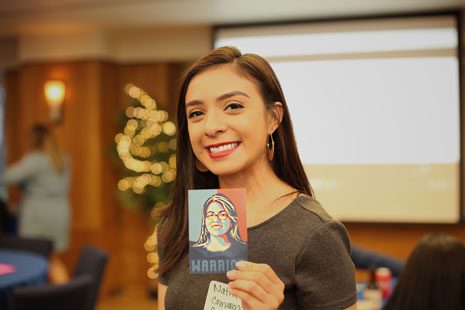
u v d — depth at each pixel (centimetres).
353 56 477
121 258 555
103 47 530
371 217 477
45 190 467
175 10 456
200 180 120
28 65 543
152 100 527
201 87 104
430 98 463
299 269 99
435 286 166
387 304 176
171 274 115
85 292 264
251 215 105
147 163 510
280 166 113
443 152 463
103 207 529
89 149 526
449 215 463
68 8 448
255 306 92
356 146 479
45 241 394
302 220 101
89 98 527
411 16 463
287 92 490
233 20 493
